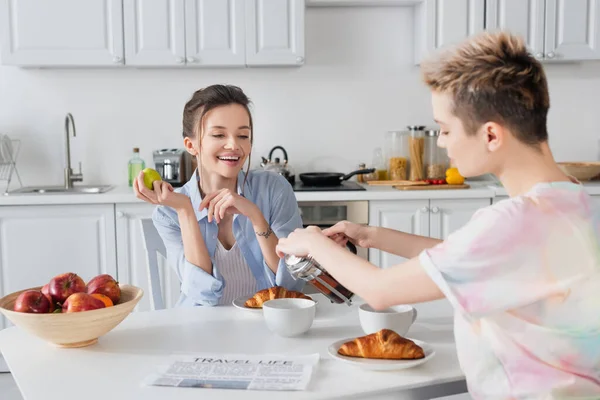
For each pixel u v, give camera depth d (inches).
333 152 159.6
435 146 155.6
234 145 77.0
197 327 62.4
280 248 57.6
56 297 58.1
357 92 158.4
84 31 139.0
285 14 140.8
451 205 139.5
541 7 143.8
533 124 44.1
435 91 46.4
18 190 148.3
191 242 75.4
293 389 46.9
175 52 140.4
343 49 157.2
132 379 49.4
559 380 43.8
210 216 75.9
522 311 43.6
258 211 76.2
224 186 82.3
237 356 53.9
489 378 46.0
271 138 158.6
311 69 157.2
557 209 42.9
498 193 139.6
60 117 154.9
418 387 48.4
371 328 57.3
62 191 148.0
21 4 137.6
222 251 80.3
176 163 146.1
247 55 141.3
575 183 45.9
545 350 43.8
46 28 138.3
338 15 156.2
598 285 42.5
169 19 139.8
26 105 154.1
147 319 65.2
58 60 139.1
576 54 145.3
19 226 135.1
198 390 47.0
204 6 139.9
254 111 157.5
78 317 54.4
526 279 42.8
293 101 157.9
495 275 42.9
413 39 156.9
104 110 155.6
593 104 161.5
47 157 155.6
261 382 48.2
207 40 140.7
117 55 139.6
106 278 60.3
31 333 55.7
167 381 48.6
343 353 52.2
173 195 74.0
